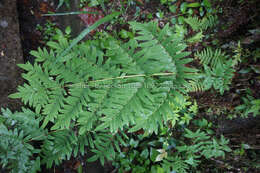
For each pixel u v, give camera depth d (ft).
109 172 8.59
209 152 7.56
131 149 8.34
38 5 8.54
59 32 8.30
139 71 5.76
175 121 7.97
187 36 8.94
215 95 8.20
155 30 5.62
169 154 8.09
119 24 8.77
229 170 8.01
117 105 5.49
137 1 8.79
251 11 8.17
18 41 7.20
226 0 8.39
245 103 7.98
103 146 7.24
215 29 8.77
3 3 6.84
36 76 5.49
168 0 8.65
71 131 6.82
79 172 8.04
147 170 8.14
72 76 5.66
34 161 6.51
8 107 6.87
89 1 8.40
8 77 6.86
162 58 5.70
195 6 8.58
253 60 8.14
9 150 6.12
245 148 7.93
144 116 5.68
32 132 6.55
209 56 8.02
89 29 5.32
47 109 5.57
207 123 8.47
